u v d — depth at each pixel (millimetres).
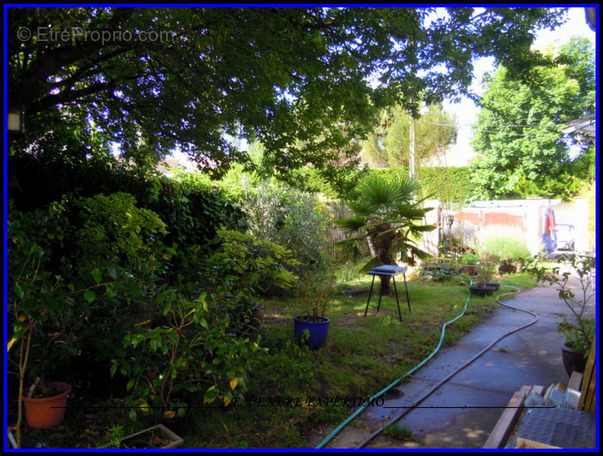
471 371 4625
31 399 2910
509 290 9914
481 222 16734
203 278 4480
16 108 3674
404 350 5258
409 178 8922
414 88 5020
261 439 3059
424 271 11672
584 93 16734
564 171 19000
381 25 4148
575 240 16172
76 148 5609
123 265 4219
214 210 7344
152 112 5672
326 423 3371
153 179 6336
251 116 5184
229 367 2959
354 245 8758
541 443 2543
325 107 5383
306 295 5465
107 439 2883
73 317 3328
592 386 3092
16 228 2764
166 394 3207
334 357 4809
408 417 3516
